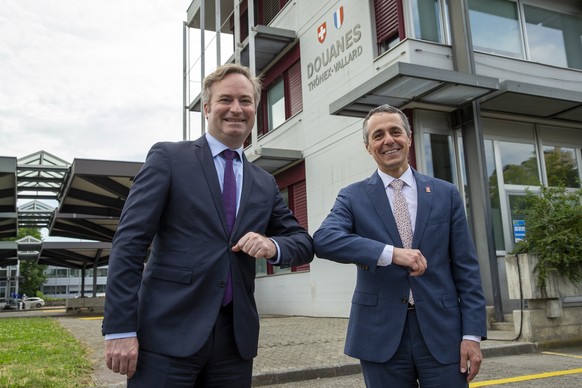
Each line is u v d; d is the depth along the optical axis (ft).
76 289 276.62
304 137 44.21
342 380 17.49
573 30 38.58
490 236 28.76
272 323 36.19
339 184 38.96
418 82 27.12
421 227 7.79
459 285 7.77
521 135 34.24
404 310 7.47
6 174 52.95
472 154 30.91
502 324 26.99
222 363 6.79
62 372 17.60
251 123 7.68
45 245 84.64
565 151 35.86
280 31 45.47
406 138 8.32
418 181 8.27
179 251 6.78
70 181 50.83
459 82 27.17
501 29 35.29
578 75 37.19
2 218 79.20
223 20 63.62
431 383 7.29
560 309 23.61
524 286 23.44
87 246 85.92
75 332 36.11
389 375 7.45
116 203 58.13
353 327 7.83
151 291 6.73
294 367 18.19
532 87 29.04
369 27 35.68
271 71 51.47
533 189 33.63
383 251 7.07
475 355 7.26
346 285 37.81
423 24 32.99
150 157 7.09
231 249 6.95
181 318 6.56
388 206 8.06
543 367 18.83
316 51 42.83
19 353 23.12
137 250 6.51
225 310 6.86
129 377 6.55
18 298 197.47
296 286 44.52
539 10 37.24
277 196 8.15
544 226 24.22
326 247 7.50
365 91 28.40
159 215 6.81
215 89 7.59
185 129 58.70
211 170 7.25
